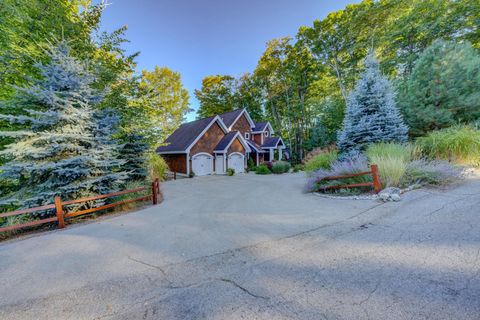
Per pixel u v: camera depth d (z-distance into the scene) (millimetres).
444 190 4941
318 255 2840
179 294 2203
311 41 19703
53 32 7082
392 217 3949
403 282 2062
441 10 13148
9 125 6391
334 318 1700
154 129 10523
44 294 2311
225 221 4793
